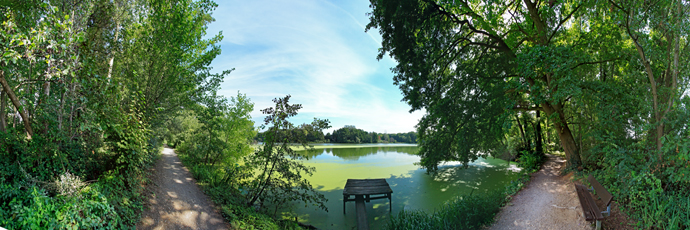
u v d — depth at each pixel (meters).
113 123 5.25
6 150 4.25
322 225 8.56
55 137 4.70
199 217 6.22
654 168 5.25
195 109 12.09
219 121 12.23
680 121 5.08
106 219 4.12
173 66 9.80
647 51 6.03
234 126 13.45
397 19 10.77
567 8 11.59
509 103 9.96
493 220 6.96
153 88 9.44
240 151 13.83
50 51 4.25
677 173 4.56
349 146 54.59
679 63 5.86
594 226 5.46
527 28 11.42
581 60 8.71
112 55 7.27
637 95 6.82
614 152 5.88
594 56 10.73
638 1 6.11
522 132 19.36
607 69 11.01
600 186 6.04
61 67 4.55
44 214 3.34
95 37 6.42
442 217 6.78
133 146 5.52
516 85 9.16
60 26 4.38
